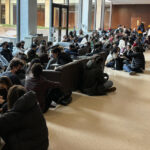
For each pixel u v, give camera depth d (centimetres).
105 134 301
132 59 694
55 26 1067
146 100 439
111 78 602
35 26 893
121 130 314
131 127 325
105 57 625
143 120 350
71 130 307
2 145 243
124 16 2339
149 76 640
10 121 202
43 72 394
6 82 279
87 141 282
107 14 2048
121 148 270
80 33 1158
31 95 213
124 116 361
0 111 267
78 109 380
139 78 613
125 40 1004
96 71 458
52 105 388
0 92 288
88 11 1405
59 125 320
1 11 825
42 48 575
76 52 652
